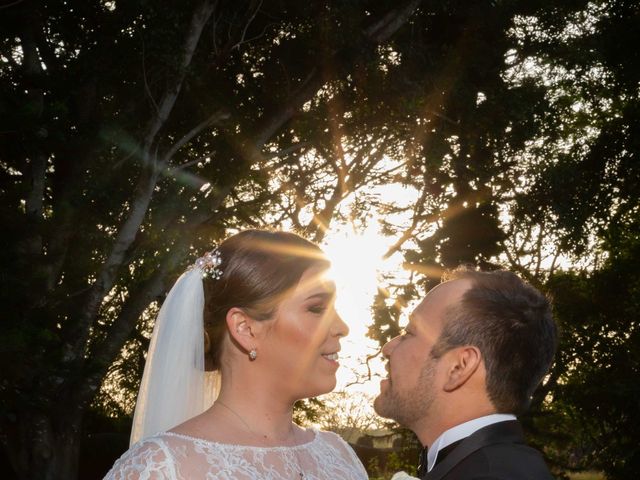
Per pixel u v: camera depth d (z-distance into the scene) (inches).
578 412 732.7
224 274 95.7
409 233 717.9
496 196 691.4
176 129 561.0
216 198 557.9
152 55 483.5
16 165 438.6
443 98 588.7
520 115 591.2
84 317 478.0
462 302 92.4
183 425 91.4
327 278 96.4
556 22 622.8
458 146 673.6
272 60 572.7
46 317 349.1
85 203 485.1
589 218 737.0
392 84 568.4
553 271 796.6
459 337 91.3
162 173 514.0
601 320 764.0
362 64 550.3
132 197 545.6
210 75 525.0
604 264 817.5
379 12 580.1
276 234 97.8
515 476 81.8
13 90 410.3
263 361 94.4
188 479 84.2
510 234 704.4
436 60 586.2
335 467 99.5
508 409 91.2
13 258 337.7
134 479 82.7
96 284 486.6
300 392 95.3
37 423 477.1
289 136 631.8
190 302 97.5
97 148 499.2
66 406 475.2
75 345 473.4
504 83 633.0
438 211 705.6
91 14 524.7
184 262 550.9
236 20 532.4
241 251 96.3
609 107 777.6
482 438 87.8
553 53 634.2
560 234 709.9
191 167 579.8
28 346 333.7
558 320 748.0
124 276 593.0
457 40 614.2
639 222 804.0
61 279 471.8
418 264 676.1
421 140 616.7
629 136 729.6
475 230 675.4
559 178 646.5
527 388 91.6
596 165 736.3
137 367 638.5
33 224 349.7
